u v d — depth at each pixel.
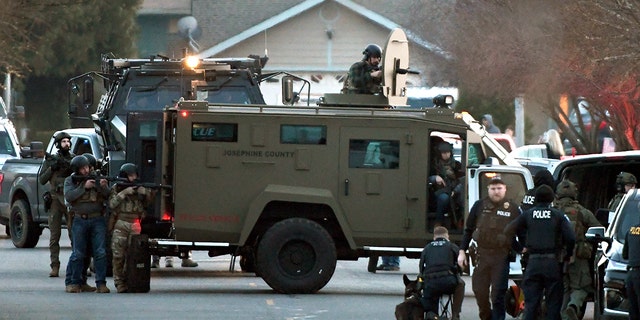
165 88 88.88
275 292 69.69
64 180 76.94
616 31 95.44
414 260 96.31
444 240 55.34
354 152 69.56
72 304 63.81
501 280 56.78
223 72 89.56
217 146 69.31
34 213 98.06
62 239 109.12
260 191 69.31
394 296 69.31
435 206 69.69
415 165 69.50
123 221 69.94
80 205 69.12
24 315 59.38
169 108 70.19
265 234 68.81
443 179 69.69
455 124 69.75
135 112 76.38
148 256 69.69
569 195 58.41
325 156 69.38
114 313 60.38
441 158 70.12
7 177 101.56
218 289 71.94
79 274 69.56
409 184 69.56
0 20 131.25
